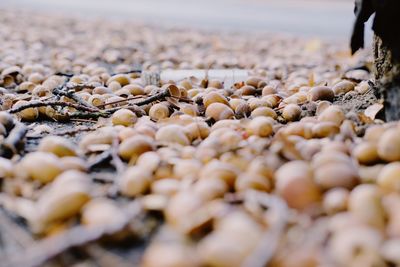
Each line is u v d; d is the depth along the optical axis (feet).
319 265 0.75
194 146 1.23
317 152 1.09
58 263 0.80
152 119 1.47
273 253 0.75
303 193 0.91
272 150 1.07
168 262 0.74
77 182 0.92
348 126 1.20
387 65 1.35
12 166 1.05
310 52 3.73
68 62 2.61
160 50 3.51
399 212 0.83
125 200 0.97
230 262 0.75
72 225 0.87
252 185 0.95
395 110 1.29
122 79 1.93
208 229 0.86
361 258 0.75
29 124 1.50
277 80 2.28
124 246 0.85
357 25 1.34
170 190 0.94
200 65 2.67
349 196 0.89
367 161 1.07
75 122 1.53
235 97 1.69
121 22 5.55
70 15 6.18
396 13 1.27
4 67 2.31
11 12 5.85
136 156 1.11
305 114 1.48
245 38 4.55
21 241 0.87
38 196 0.97
